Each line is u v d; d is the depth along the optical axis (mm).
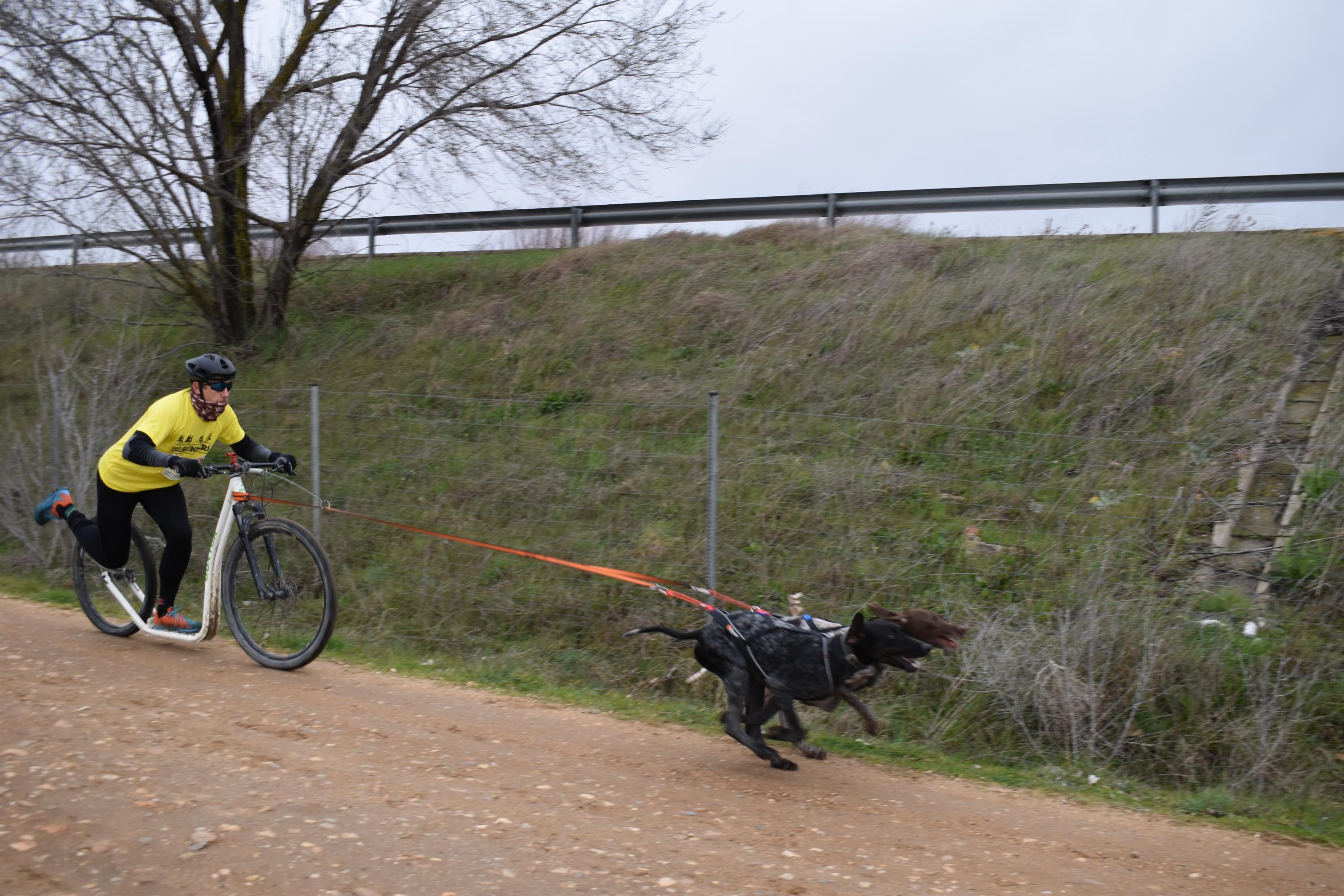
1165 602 5402
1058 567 5844
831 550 6395
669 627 5367
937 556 6230
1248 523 6223
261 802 3504
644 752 4699
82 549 6316
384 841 3254
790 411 8219
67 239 14273
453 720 4957
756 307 10016
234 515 5902
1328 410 6992
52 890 2760
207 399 5531
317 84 10391
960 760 4934
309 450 8695
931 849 3668
